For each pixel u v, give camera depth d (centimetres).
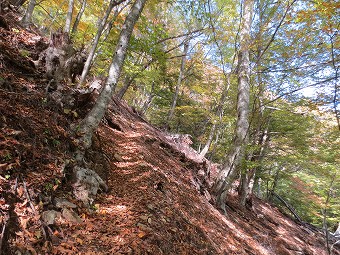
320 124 1238
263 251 763
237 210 1095
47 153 395
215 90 1509
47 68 558
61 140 441
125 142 724
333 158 1275
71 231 333
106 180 495
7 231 269
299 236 1361
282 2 741
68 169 415
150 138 914
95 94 718
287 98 1081
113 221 394
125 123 916
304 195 1798
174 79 1770
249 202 1309
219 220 746
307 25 691
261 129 1380
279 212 1733
